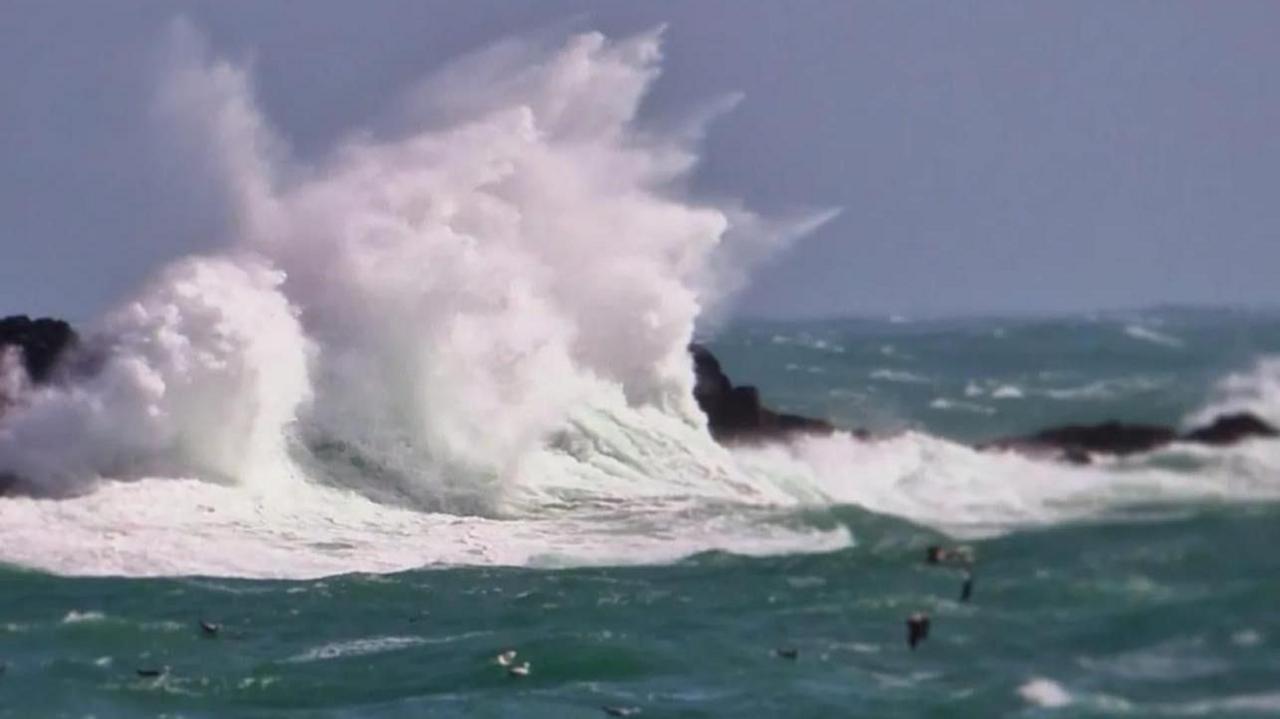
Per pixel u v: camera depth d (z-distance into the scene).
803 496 149.25
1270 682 91.31
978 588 107.12
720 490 153.62
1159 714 89.25
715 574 128.50
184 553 139.12
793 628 112.75
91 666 116.69
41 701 110.81
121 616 125.69
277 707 109.81
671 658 111.75
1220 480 127.31
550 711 105.56
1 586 131.62
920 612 107.69
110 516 144.75
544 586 130.38
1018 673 96.75
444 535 145.62
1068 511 122.88
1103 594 101.88
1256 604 97.31
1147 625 98.25
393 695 110.00
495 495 155.25
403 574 135.88
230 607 127.81
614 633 116.50
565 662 112.69
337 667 115.56
